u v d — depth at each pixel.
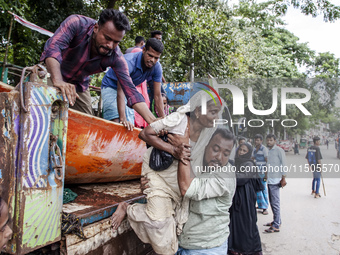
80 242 1.92
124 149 2.80
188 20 11.34
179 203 2.39
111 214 2.20
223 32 12.52
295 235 4.31
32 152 1.70
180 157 2.17
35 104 1.71
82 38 2.53
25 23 5.71
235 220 2.88
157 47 3.38
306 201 6.12
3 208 1.44
